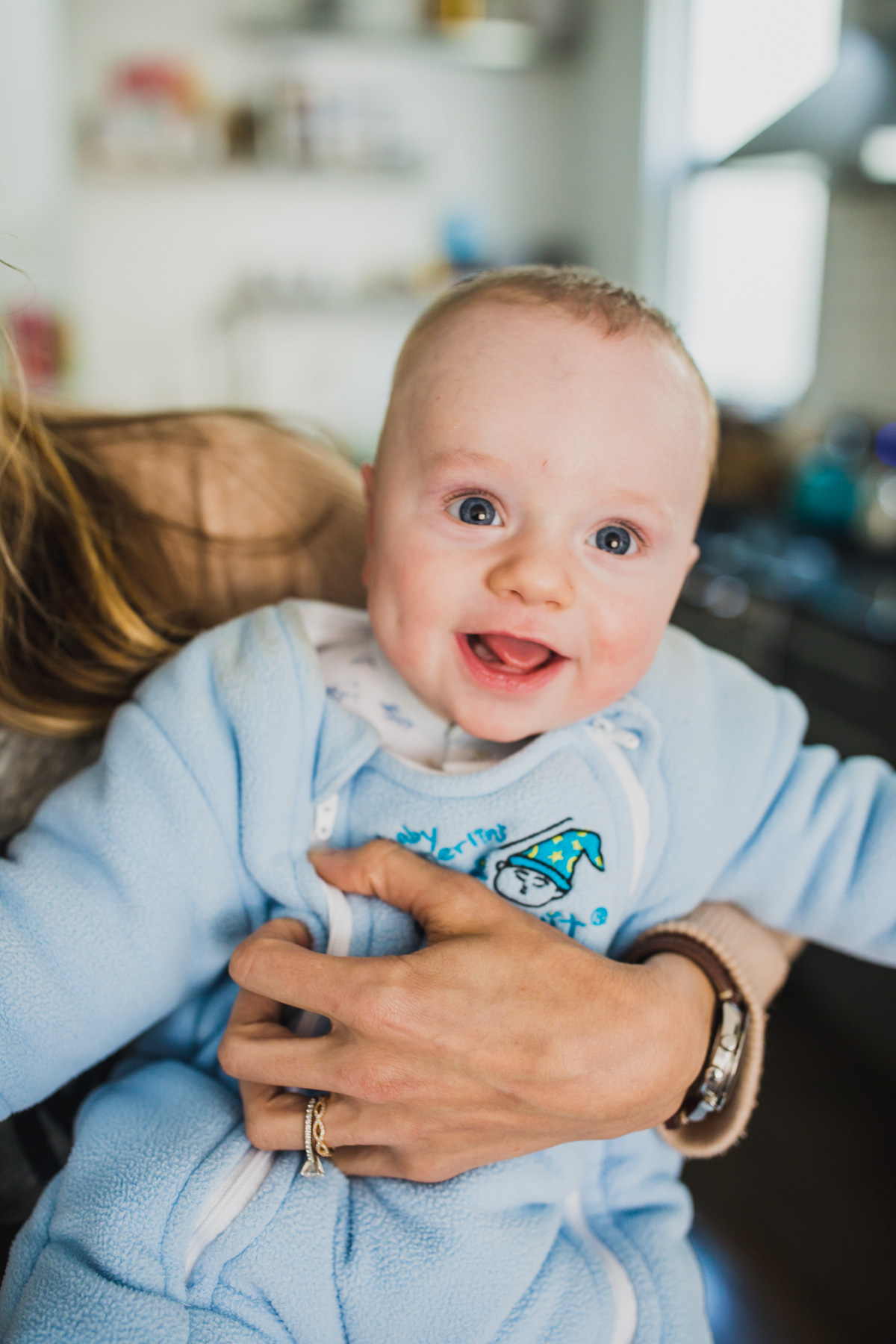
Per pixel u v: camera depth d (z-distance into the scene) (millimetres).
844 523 2557
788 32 3215
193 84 3865
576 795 682
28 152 2828
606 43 3959
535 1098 562
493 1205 626
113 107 3807
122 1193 593
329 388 4473
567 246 4457
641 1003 589
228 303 4238
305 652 720
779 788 748
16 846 689
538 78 4273
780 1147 1887
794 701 800
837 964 2158
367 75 4102
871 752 1998
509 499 621
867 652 1992
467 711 652
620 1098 571
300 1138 600
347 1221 616
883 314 2916
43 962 625
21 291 857
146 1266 575
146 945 656
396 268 4336
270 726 695
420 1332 591
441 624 642
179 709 710
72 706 785
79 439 901
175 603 875
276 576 924
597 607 632
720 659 824
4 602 764
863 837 728
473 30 3977
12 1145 776
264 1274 587
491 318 644
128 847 667
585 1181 692
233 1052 598
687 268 3879
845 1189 1794
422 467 641
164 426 952
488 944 588
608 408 617
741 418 3150
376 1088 562
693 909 736
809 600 2172
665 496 638
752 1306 1533
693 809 723
